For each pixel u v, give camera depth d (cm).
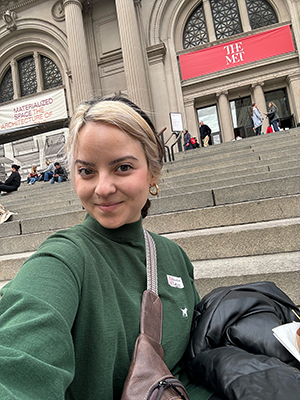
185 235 275
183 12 1543
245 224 301
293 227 241
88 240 75
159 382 58
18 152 1656
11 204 681
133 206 76
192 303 99
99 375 61
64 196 576
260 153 577
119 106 72
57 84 1738
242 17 1465
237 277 200
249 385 65
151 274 84
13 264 298
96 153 69
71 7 1516
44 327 49
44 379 44
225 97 1452
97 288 65
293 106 1361
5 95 1850
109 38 1584
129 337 70
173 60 1491
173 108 1457
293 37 1386
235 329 87
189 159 710
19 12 1764
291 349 77
